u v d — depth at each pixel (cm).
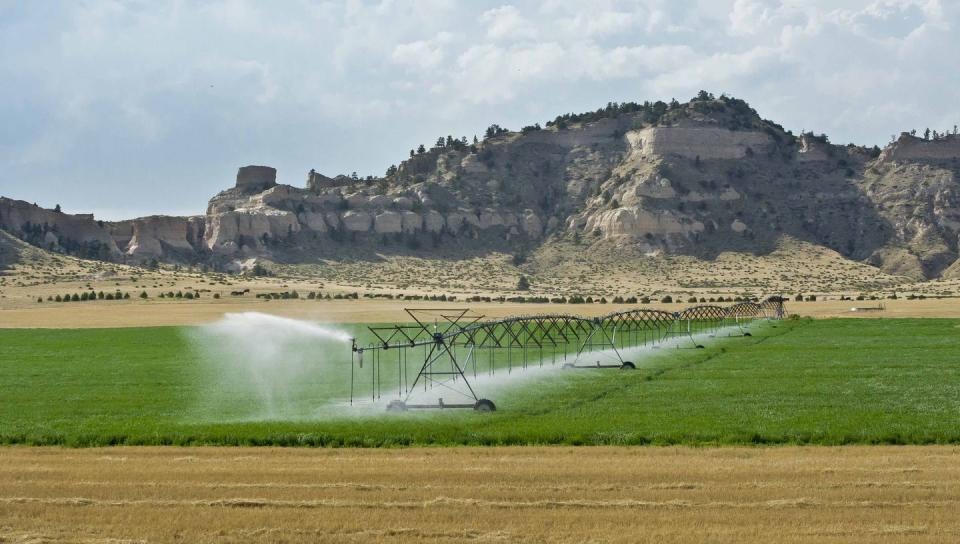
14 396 11931
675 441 7988
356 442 8019
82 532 5353
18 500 5969
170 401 11356
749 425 8762
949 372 13488
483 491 6131
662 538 5159
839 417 9281
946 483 6253
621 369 14325
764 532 5241
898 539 5109
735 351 17325
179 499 6009
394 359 16962
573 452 7481
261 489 6238
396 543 5144
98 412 10375
